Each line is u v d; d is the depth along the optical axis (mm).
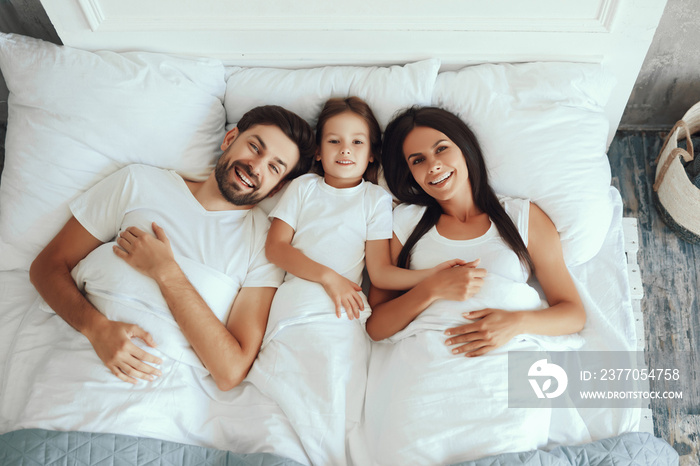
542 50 1706
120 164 1663
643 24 1631
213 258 1526
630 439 1389
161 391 1381
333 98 1687
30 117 1619
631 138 2156
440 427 1329
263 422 1395
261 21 1688
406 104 1679
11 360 1442
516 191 1639
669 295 1904
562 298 1537
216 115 1732
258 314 1516
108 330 1389
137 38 1729
